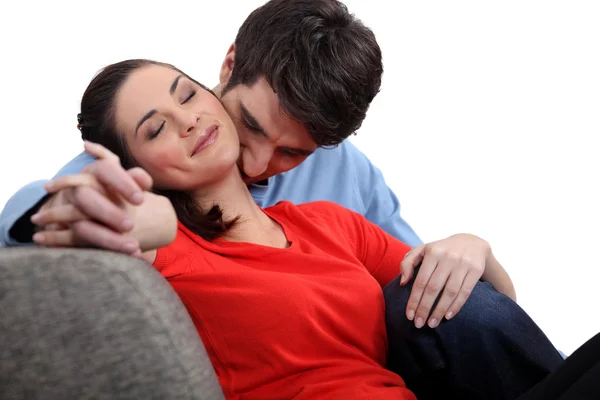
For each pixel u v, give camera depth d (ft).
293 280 3.19
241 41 3.64
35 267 2.14
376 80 3.69
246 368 3.15
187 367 2.25
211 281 3.13
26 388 2.13
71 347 2.15
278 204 3.81
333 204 3.95
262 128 3.51
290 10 3.52
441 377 3.28
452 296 3.21
